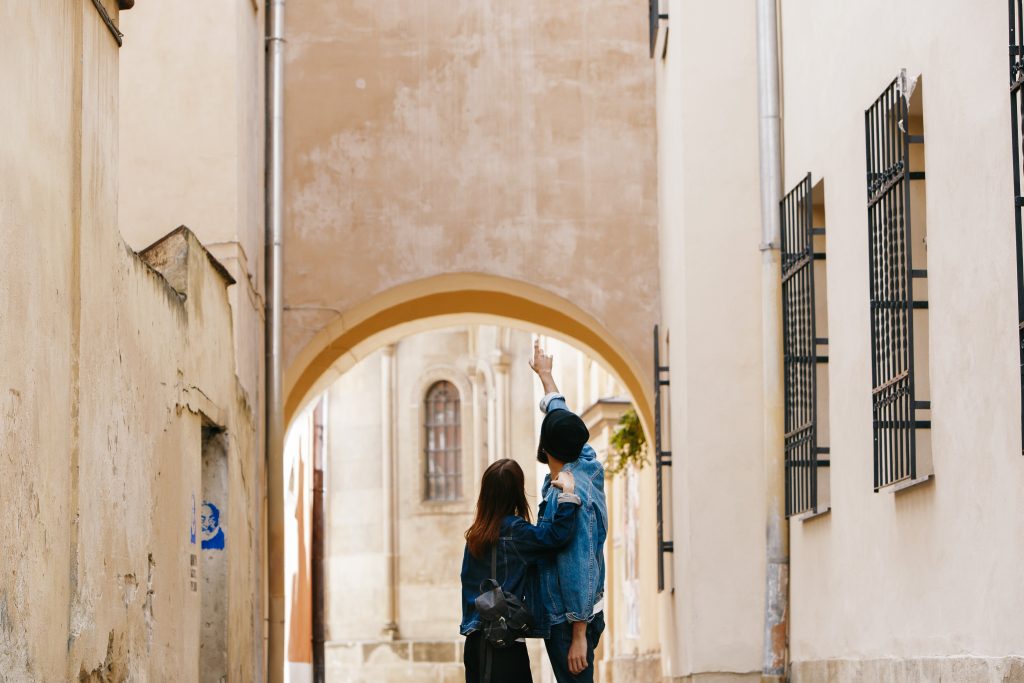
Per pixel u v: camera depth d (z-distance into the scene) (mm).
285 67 17328
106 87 7992
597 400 28812
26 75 6402
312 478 28328
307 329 16969
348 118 17312
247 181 14734
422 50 17469
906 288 9242
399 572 43062
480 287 18016
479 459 42969
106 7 7945
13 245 6172
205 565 12242
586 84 17547
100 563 7727
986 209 7879
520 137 17438
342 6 17453
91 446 7559
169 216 13727
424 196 17281
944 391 8641
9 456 6070
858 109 10852
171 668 9750
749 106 15102
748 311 14922
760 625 14578
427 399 43812
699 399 14836
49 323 6758
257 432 15430
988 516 7910
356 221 17156
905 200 9180
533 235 17312
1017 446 7441
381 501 43312
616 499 28859
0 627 5906
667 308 16578
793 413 13648
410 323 19859
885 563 10164
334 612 43406
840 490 11484
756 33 14438
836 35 11578
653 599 24094
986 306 7887
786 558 13898
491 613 6660
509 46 17547
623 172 17453
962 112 8297
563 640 6766
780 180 14078
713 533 14695
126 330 8461
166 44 13898
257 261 15750
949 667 8555
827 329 12555
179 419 10188
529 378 42219
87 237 7504
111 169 8117
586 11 17641
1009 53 7301
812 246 12695
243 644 13352
